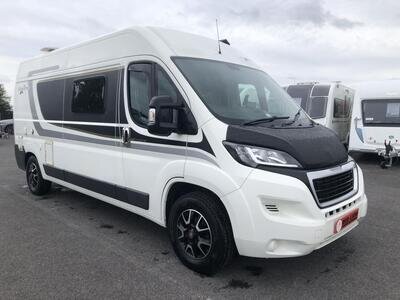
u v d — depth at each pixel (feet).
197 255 13.15
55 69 20.90
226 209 11.86
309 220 11.16
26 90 24.09
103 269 13.38
